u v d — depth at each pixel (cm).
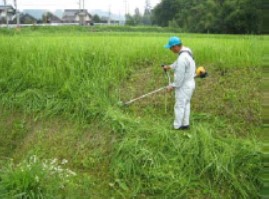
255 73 857
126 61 938
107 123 719
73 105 794
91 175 637
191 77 668
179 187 573
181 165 604
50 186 536
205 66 916
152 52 1007
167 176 589
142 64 948
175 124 682
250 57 918
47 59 922
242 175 579
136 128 688
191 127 688
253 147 608
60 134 748
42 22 6481
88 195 580
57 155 700
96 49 964
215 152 610
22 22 6131
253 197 557
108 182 614
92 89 814
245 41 1148
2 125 809
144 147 636
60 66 884
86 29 3631
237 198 562
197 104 776
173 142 635
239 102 757
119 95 823
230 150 606
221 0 4256
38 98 836
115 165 632
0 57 945
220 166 582
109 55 933
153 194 579
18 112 828
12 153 744
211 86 828
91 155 678
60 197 538
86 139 716
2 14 5741
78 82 842
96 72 869
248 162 589
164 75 885
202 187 575
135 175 604
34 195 515
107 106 769
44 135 757
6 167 602
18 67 909
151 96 818
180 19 5109
